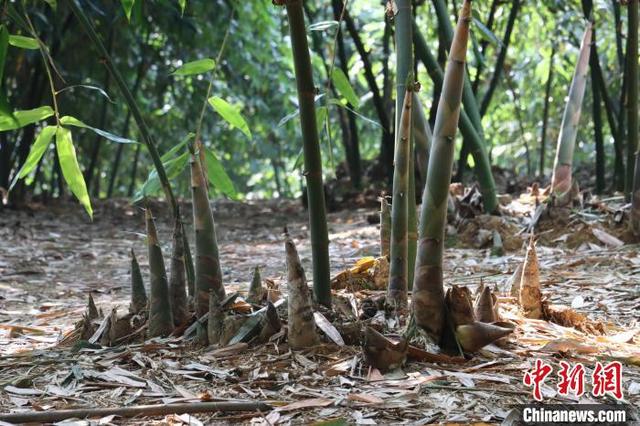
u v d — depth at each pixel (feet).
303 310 9.98
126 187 53.21
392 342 9.41
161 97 40.98
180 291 11.14
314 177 10.53
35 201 35.65
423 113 17.72
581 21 31.19
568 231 19.83
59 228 29.30
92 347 10.75
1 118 10.49
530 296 11.91
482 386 8.91
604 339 10.95
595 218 20.02
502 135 45.03
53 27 29.55
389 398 8.54
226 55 37.01
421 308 9.98
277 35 38.96
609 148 39.32
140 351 10.33
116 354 10.30
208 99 11.56
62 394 8.98
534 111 42.34
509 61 40.27
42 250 24.17
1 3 10.36
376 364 9.34
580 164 39.04
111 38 32.71
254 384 9.05
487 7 32.65
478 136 21.35
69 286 18.56
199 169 10.89
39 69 31.24
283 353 9.98
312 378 9.19
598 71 27.14
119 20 30.58
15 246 24.57
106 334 10.94
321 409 8.30
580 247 19.20
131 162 50.52
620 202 21.72
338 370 9.34
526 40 36.42
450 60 9.62
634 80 20.58
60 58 34.53
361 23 39.52
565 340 10.50
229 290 15.64
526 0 33.17
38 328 13.00
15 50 28.96
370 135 47.55
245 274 18.98
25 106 33.42
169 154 11.71
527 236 19.99
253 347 10.23
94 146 40.19
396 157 11.03
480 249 19.95
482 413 8.15
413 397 8.55
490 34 14.42
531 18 34.24
